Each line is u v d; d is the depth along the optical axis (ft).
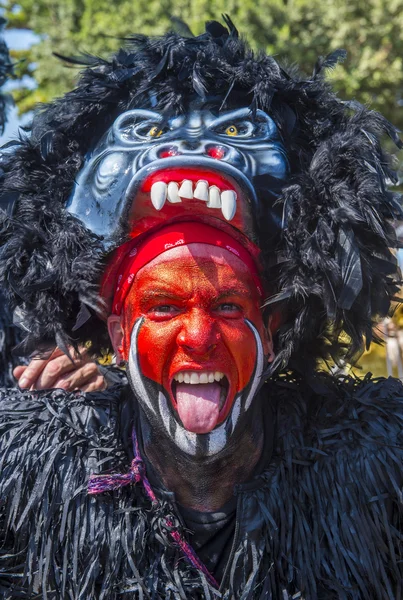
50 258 3.47
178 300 3.22
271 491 3.42
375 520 3.34
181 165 3.13
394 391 3.68
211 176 3.14
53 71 19.88
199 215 3.25
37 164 3.59
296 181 3.35
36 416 3.63
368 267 3.35
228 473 3.43
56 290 3.54
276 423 3.59
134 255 3.35
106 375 4.08
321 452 3.43
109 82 3.53
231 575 3.28
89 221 3.37
